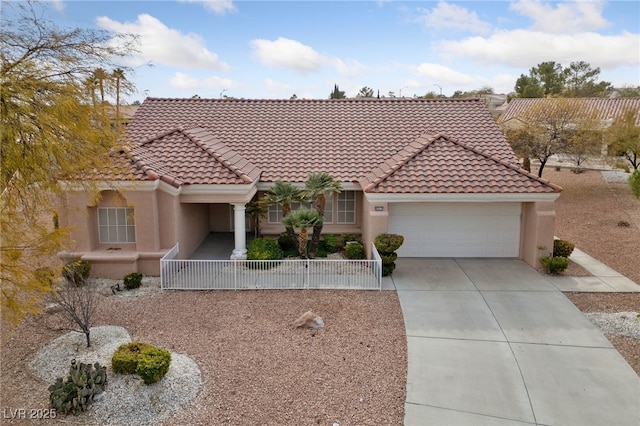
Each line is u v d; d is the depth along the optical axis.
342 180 19.48
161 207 16.75
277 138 22.50
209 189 17.17
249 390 9.77
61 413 8.91
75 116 10.12
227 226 22.48
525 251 18.52
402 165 18.38
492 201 17.41
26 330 12.19
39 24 11.14
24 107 9.20
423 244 19.02
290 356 11.18
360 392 9.79
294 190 18.17
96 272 16.31
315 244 18.25
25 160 9.20
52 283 9.95
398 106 25.55
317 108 25.41
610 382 10.19
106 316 13.26
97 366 9.56
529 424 8.89
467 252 19.06
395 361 11.02
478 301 14.50
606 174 39.75
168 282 15.44
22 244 9.00
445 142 19.86
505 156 21.00
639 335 12.18
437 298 14.74
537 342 11.93
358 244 18.61
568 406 9.40
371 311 13.79
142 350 10.05
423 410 9.26
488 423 8.91
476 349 11.59
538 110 34.38
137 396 9.26
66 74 10.38
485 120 24.14
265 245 17.94
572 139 33.19
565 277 16.67
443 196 17.22
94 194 12.80
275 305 14.22
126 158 16.36
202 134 21.11
